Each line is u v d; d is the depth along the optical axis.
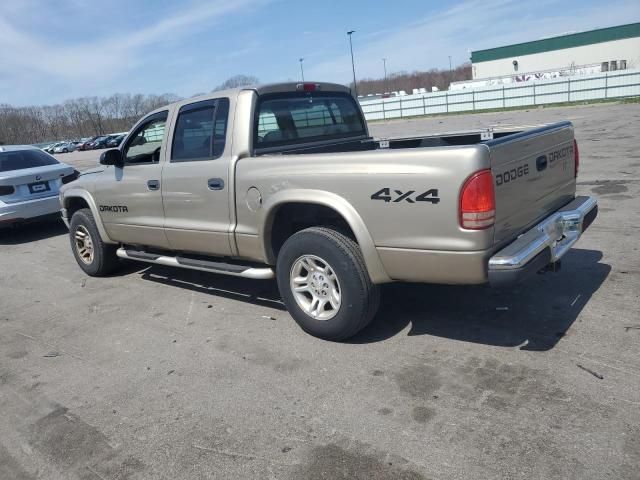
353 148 5.53
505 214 3.47
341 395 3.40
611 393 3.13
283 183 4.08
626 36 60.69
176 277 6.28
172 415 3.38
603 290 4.58
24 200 8.87
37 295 6.14
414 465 2.71
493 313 4.36
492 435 2.87
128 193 5.53
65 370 4.15
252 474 2.77
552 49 64.81
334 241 3.87
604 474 2.52
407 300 4.80
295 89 4.96
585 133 16.86
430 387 3.38
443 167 3.31
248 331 4.52
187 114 4.88
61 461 3.05
